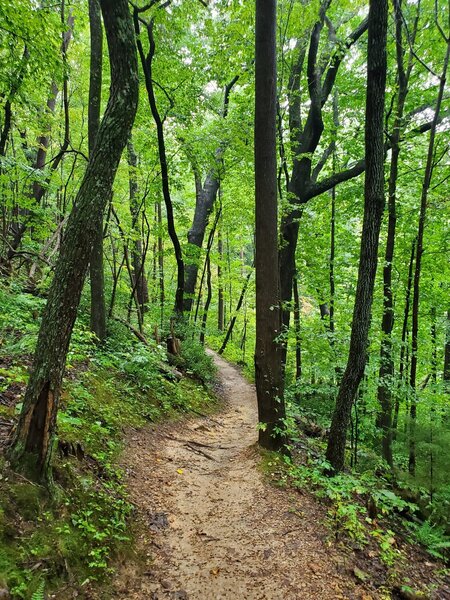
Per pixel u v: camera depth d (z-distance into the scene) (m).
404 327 10.66
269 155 6.38
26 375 4.93
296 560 3.78
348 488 5.18
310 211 11.25
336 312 12.47
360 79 11.48
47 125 12.27
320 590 3.41
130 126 3.65
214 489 5.26
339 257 13.26
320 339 8.13
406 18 9.04
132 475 4.90
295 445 7.11
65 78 8.74
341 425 5.96
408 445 7.53
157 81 12.36
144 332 12.56
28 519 2.96
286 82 11.34
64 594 2.69
